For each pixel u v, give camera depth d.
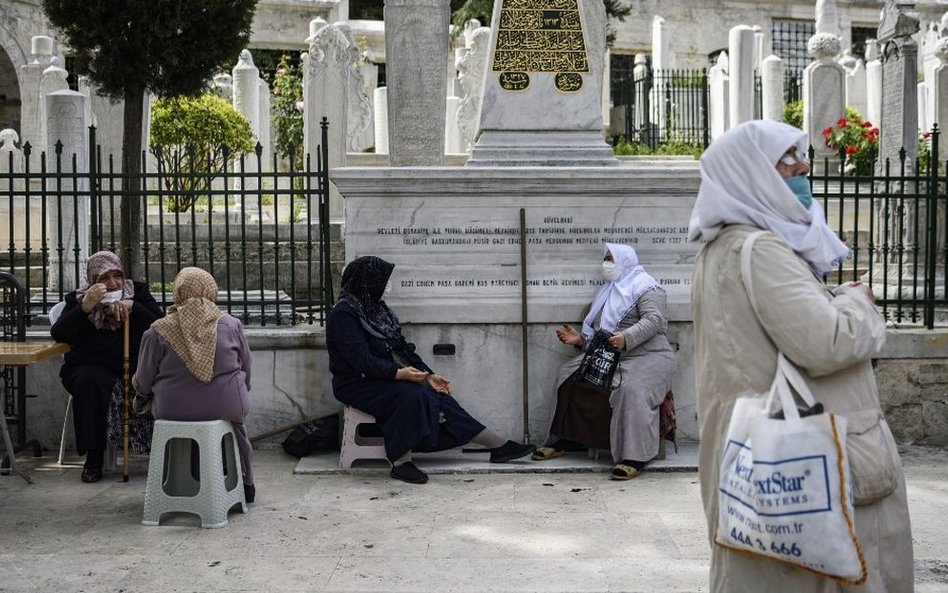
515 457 6.27
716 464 2.81
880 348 2.68
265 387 6.80
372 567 4.43
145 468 6.34
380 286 6.19
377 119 16.98
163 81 7.93
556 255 6.62
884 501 2.74
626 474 5.94
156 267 9.50
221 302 7.29
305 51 22.95
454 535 4.89
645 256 6.65
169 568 4.45
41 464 6.49
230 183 12.65
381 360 5.98
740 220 2.82
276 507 5.43
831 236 2.85
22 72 16.36
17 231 10.88
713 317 2.80
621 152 17.81
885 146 10.14
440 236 6.58
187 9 7.64
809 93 14.35
